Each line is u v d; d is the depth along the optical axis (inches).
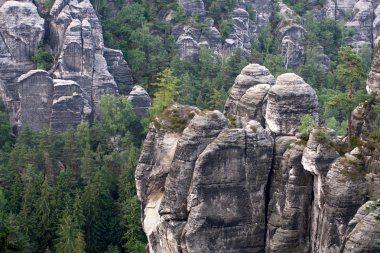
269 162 3112.7
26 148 5600.4
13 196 4987.7
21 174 5265.8
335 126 5418.3
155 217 3235.7
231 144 3065.9
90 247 4763.8
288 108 3223.4
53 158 5526.6
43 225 4712.1
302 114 3228.3
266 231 3122.5
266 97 3390.7
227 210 3088.1
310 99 3238.2
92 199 4798.2
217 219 3078.2
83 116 6264.8
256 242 3120.1
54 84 6200.8
